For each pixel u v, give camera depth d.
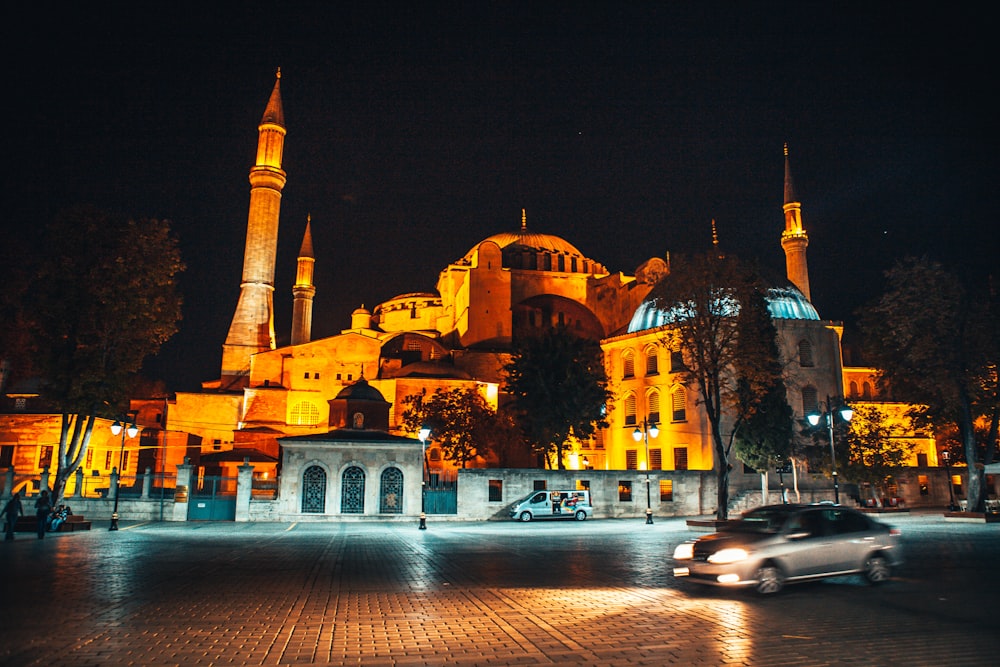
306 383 70.56
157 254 36.31
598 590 13.51
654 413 59.72
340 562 18.62
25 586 13.62
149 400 75.81
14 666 7.84
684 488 48.69
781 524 13.59
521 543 24.89
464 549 22.56
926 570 15.91
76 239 34.88
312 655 8.46
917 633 9.52
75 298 34.50
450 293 87.38
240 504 39.25
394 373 72.06
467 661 8.18
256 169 82.94
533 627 10.03
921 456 63.44
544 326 77.56
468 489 43.00
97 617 10.65
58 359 34.31
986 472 37.78
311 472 40.56
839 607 11.51
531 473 44.56
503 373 71.50
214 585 14.17
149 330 36.34
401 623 10.35
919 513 45.34
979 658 8.18
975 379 37.03
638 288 76.06
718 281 35.59
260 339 79.50
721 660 8.15
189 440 69.94
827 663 7.98
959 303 37.03
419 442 42.06
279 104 85.81
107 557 19.19
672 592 13.20
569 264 88.62
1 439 59.09
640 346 61.38
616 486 46.56
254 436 64.50
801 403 56.50
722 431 54.00
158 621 10.43
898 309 37.88
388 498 41.03
